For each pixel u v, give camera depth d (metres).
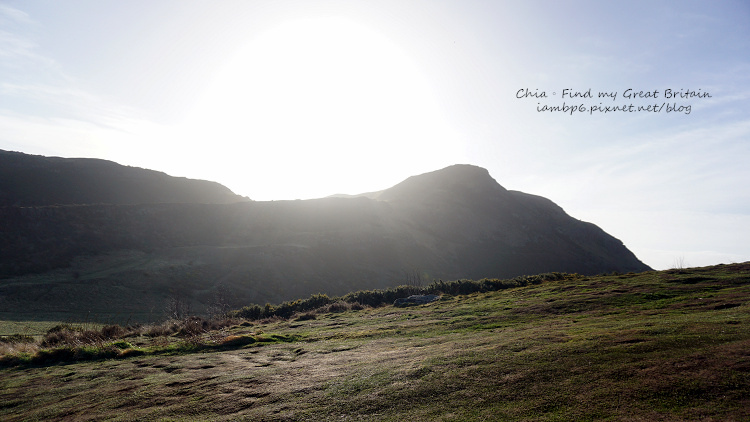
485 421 7.61
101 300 62.66
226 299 72.31
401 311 30.67
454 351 12.78
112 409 11.97
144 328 32.84
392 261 108.56
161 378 14.85
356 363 13.52
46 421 11.89
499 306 25.33
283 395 11.05
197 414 10.60
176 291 70.88
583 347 10.71
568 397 8.03
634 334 11.25
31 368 19.77
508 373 9.79
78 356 20.83
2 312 52.81
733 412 6.42
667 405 7.04
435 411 8.48
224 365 16.22
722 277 24.61
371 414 8.88
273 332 26.77
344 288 90.62
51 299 59.91
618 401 7.48
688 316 13.81
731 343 9.20
